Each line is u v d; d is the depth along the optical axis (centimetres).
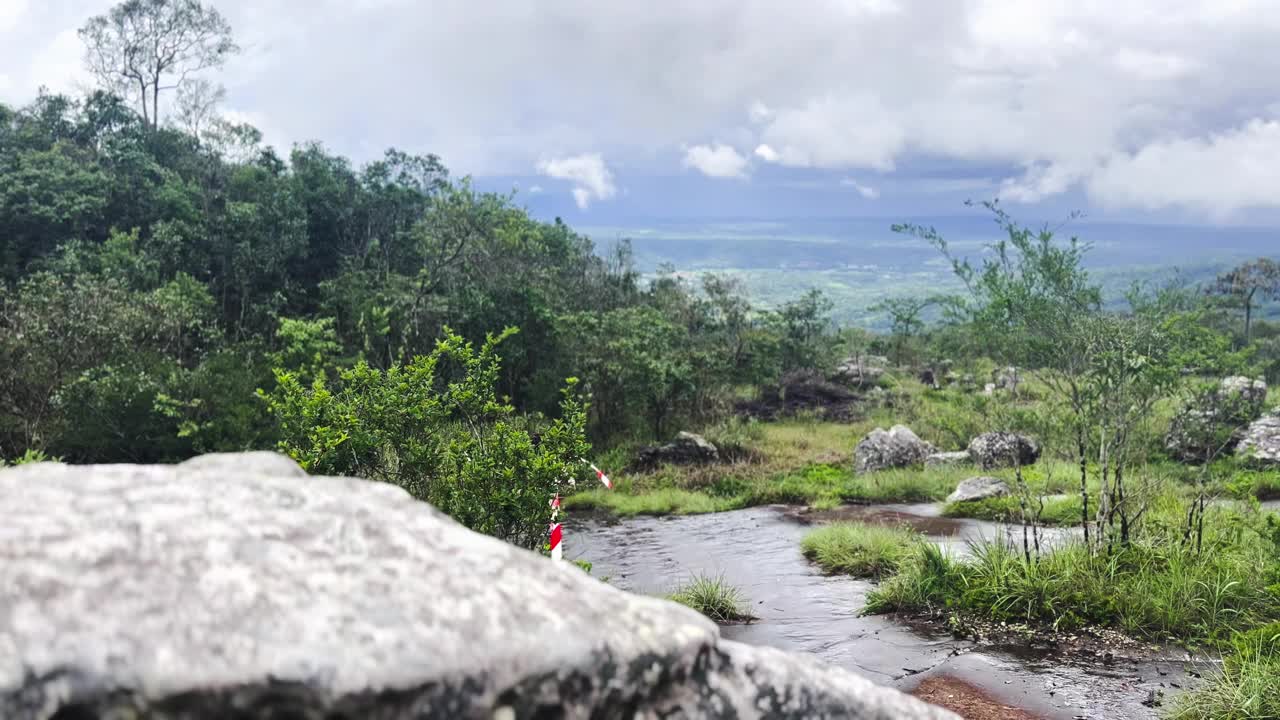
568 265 4650
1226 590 799
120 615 153
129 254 4122
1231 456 1689
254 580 168
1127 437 1003
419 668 160
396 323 3216
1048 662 714
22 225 4791
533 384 2920
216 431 2111
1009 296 952
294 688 152
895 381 4047
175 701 147
